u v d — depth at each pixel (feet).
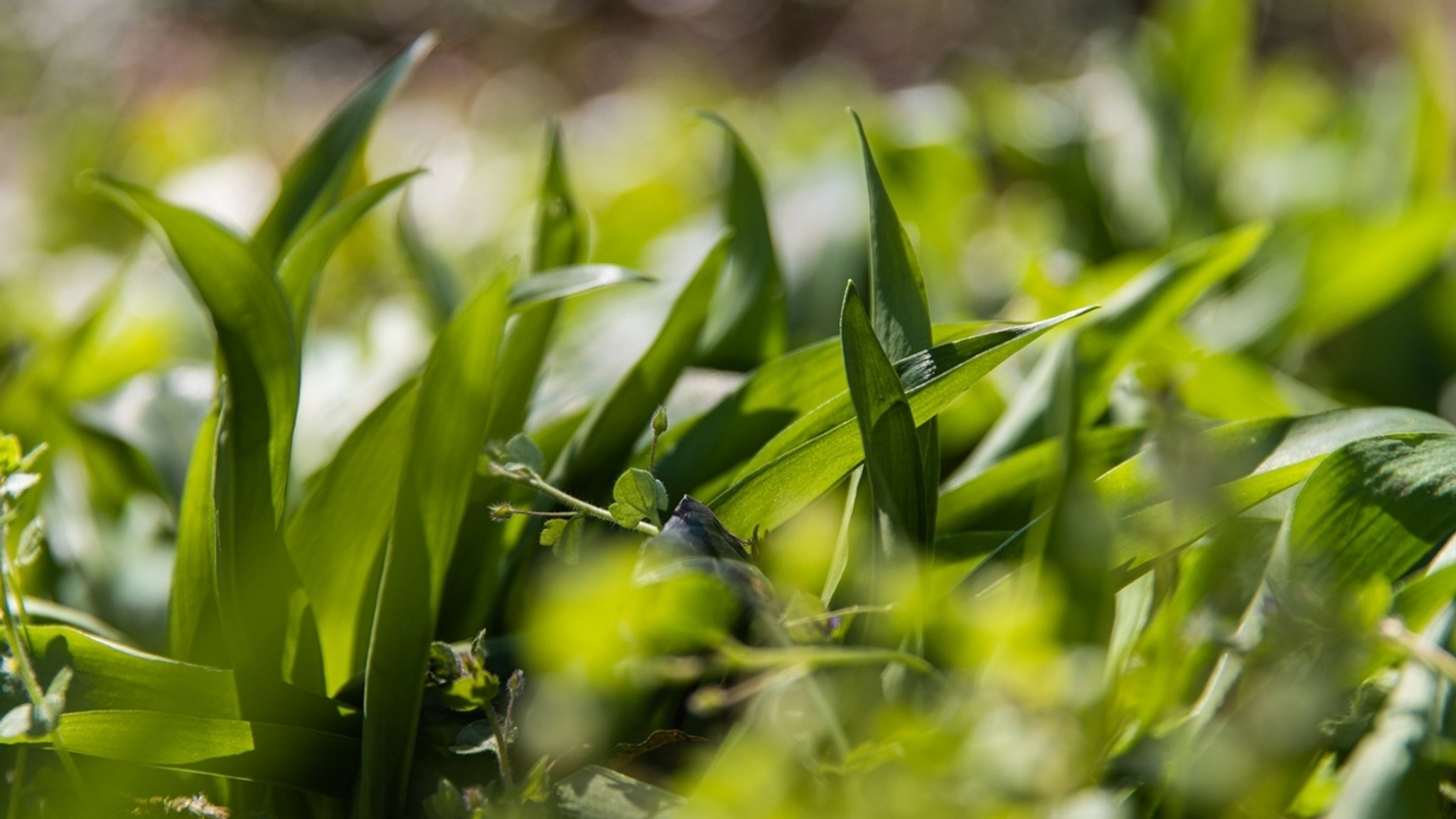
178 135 12.41
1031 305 5.58
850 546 3.99
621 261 7.82
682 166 10.97
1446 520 3.88
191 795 4.09
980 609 3.81
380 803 3.94
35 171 12.67
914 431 3.92
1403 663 3.84
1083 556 3.77
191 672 3.98
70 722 3.90
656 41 30.07
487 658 4.06
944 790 3.70
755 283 4.60
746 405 4.26
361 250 8.61
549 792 3.87
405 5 30.17
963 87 11.06
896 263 4.03
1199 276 4.46
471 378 3.96
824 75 21.97
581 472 4.22
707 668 3.72
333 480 4.16
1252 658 3.75
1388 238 5.81
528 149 14.16
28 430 4.78
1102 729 3.77
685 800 3.84
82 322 4.87
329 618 4.17
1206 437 4.04
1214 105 7.38
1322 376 6.48
